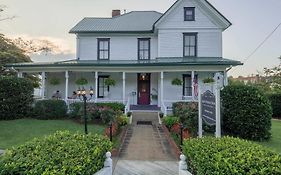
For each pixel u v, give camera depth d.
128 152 10.60
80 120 16.17
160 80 20.83
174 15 22.28
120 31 23.06
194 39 22.22
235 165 4.08
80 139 5.75
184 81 21.78
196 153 5.17
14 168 3.81
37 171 3.80
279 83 30.58
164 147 11.34
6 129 14.03
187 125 13.04
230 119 13.48
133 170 8.38
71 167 4.05
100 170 5.18
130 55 23.33
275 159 4.25
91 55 23.53
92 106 16.58
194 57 21.91
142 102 22.52
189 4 22.17
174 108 17.28
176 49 22.16
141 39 23.38
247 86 13.70
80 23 24.83
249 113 13.26
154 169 8.48
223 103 13.68
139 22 24.94
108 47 23.53
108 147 5.84
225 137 6.16
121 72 21.08
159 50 22.23
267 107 13.40
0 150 10.23
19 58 26.27
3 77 17.61
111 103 18.31
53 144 5.17
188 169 5.86
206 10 22.11
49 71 20.36
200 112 8.52
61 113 17.67
